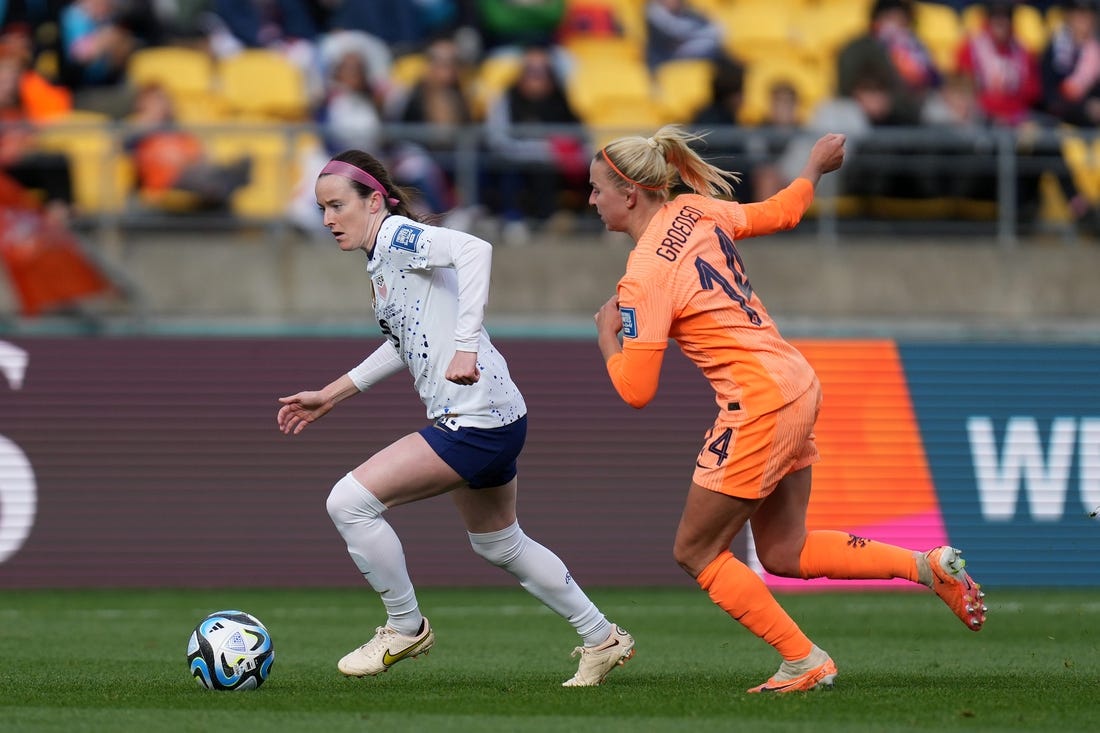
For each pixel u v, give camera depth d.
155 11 47.75
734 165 42.81
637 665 23.03
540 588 19.83
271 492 38.53
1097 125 48.62
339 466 38.81
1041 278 43.75
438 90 43.97
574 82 49.66
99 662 23.23
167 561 38.06
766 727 15.75
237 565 38.22
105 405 38.41
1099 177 43.94
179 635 27.92
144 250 40.78
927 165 43.38
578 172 42.91
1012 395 40.19
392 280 19.14
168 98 43.53
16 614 32.03
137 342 38.72
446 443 19.00
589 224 43.00
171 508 38.25
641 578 39.00
